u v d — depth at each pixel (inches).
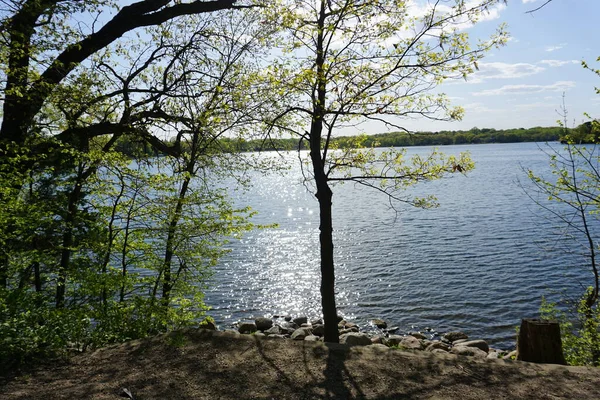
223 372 253.4
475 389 243.1
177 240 454.3
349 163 442.3
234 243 1508.4
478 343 637.3
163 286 466.3
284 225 1862.7
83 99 526.0
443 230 1539.1
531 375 265.3
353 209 2192.4
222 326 808.9
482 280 983.6
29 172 471.8
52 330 287.4
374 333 758.5
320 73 374.3
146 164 514.9
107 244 428.8
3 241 372.8
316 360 273.0
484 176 3531.0
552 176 3073.3
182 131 563.5
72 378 244.8
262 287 1020.5
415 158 428.5
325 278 422.0
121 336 339.3
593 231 1376.7
